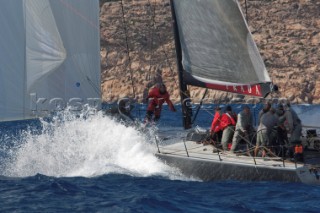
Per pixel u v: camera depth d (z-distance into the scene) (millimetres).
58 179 56531
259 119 55562
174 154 54656
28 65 59375
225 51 59312
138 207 46500
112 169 57625
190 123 63312
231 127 55625
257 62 58125
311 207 46125
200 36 60156
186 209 46031
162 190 51375
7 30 58344
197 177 53312
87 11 63375
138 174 56219
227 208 46250
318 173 51531
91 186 53500
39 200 49531
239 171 51375
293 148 53375
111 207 46812
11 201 49281
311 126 58031
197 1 59750
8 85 58406
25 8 59156
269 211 45312
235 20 58344
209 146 57250
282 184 52062
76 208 46812
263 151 52969
